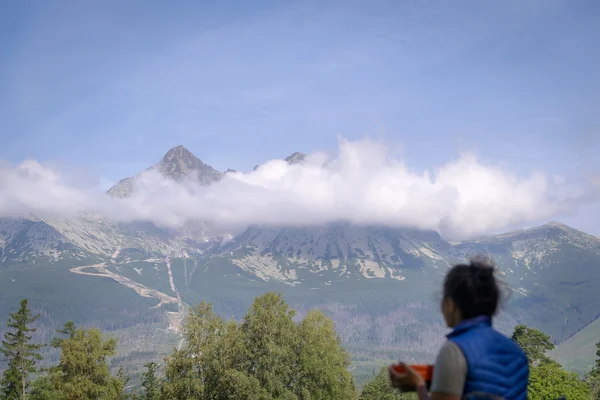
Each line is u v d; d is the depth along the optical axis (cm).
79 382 5378
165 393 5044
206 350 5078
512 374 351
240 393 4875
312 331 5603
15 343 6619
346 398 5712
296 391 5269
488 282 371
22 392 6662
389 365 369
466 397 342
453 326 382
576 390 5359
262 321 5344
